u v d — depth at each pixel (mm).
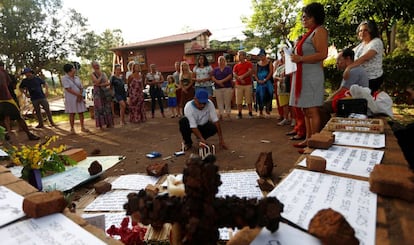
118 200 2689
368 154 1694
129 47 23484
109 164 4016
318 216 930
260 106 7078
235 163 3711
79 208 2582
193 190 893
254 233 978
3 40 17062
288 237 937
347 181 1324
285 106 5883
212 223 889
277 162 3611
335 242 845
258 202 939
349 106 3045
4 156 3293
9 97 6039
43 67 19750
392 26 8609
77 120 9383
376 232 938
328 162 1579
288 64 3814
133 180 3180
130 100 7562
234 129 5891
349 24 7918
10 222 1139
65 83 6383
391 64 7586
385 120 2689
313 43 3398
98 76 6895
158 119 8031
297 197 1190
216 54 18734
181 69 7359
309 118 3867
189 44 23125
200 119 4332
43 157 2816
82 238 1040
